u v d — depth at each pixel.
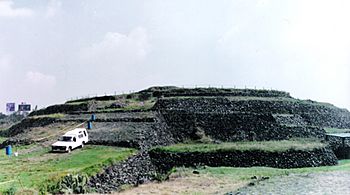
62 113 91.25
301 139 71.75
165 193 41.69
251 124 73.62
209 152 58.31
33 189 35.41
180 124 72.25
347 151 70.19
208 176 49.72
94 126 70.44
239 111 78.12
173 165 57.00
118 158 50.47
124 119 71.88
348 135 71.50
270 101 83.06
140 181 49.22
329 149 63.84
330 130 83.75
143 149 58.22
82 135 58.97
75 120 76.88
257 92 91.12
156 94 98.12
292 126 74.50
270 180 45.34
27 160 48.97
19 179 37.94
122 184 46.97
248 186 42.16
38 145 60.53
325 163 60.56
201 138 69.19
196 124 72.31
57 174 40.06
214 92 88.31
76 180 40.44
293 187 41.03
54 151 54.34
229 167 56.06
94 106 91.50
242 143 66.19
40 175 39.84
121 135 62.12
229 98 81.75
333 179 45.38
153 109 77.81
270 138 71.44
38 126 81.31
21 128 90.94
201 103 79.31
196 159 57.59
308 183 43.06
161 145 63.56
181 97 82.38
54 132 69.38
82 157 50.22
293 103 86.62
